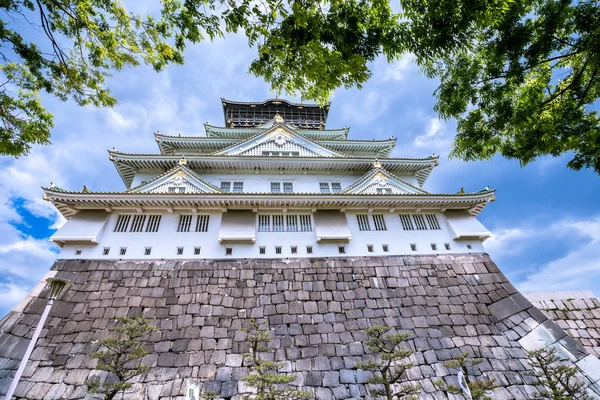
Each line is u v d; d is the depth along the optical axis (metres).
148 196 13.93
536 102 9.21
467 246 15.86
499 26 8.23
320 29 6.03
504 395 10.66
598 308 14.04
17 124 8.55
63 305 11.75
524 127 9.48
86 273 12.79
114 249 13.58
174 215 14.93
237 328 11.82
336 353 11.45
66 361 10.40
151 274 13.08
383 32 6.41
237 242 14.38
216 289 12.91
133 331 9.37
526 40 8.23
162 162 18.33
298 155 20.42
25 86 8.59
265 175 19.66
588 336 12.95
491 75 9.09
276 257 14.23
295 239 14.92
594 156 9.18
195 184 16.03
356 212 16.25
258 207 15.19
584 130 8.97
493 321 13.12
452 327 12.71
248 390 10.25
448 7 6.01
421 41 6.57
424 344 11.99
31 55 8.20
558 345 11.88
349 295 13.37
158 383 10.12
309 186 19.52
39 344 10.66
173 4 6.54
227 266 13.68
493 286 14.39
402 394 8.89
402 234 15.79
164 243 14.01
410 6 6.16
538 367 11.03
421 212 16.66
